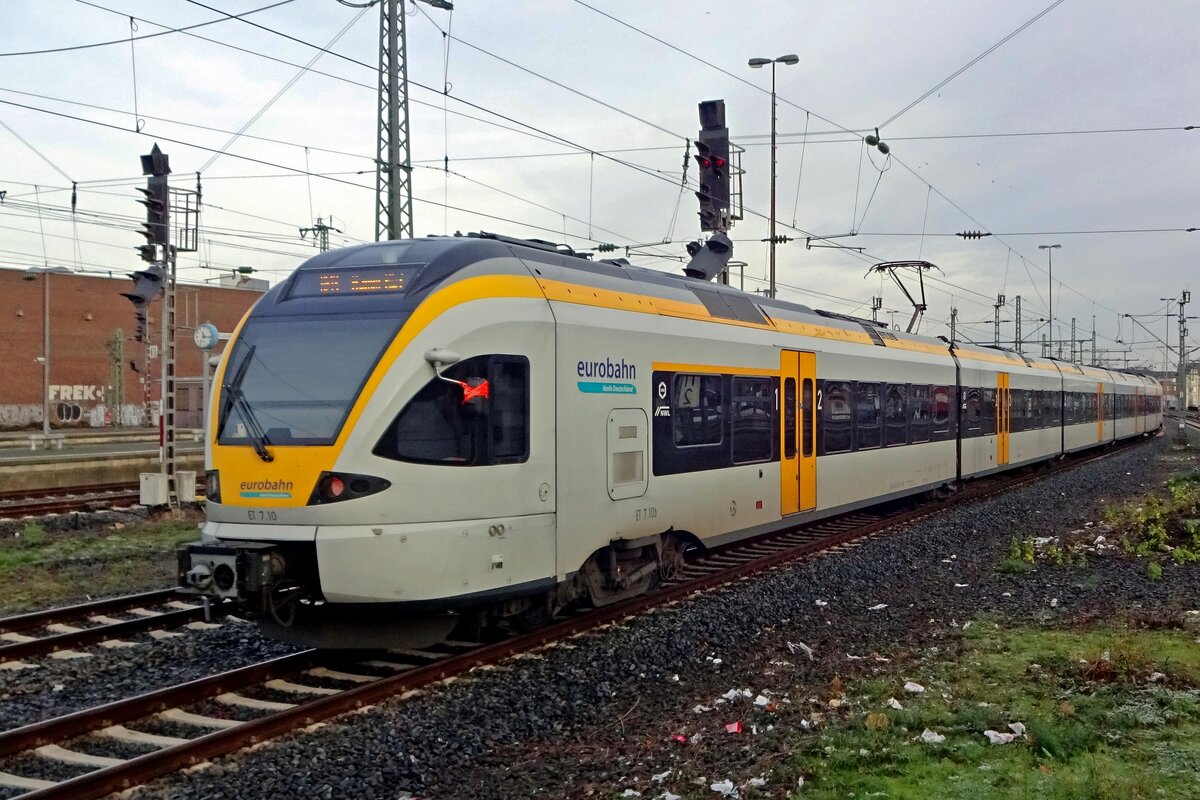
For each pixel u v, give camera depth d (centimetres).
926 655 794
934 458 1830
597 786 541
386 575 716
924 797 494
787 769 537
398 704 681
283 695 712
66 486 2073
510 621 892
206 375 1396
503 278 820
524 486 804
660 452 988
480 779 561
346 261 830
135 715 643
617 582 955
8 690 721
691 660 813
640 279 1046
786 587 1084
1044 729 566
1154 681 679
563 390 848
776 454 1239
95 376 5188
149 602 1012
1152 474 2586
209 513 767
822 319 1471
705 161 1623
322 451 716
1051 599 998
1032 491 2150
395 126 1875
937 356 1895
